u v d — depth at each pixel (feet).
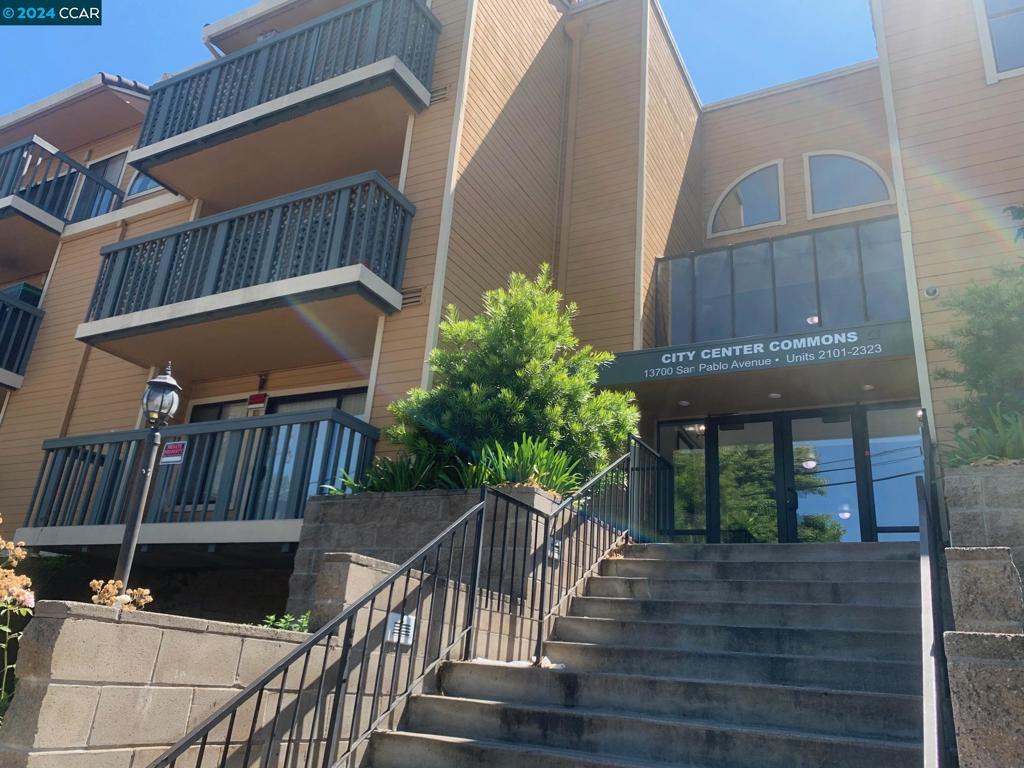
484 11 32.86
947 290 24.34
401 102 29.58
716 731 11.76
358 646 12.77
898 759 10.58
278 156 33.55
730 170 43.62
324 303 26.35
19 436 37.09
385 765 12.46
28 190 42.04
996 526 15.24
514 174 33.65
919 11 28.40
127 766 9.30
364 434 25.02
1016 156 25.04
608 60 40.73
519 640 16.65
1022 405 19.11
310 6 36.65
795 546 20.02
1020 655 7.26
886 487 28.81
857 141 40.24
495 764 11.94
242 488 24.45
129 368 35.45
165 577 30.81
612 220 36.29
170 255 30.25
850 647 14.53
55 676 8.72
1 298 38.22
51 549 27.99
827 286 30.48
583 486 19.56
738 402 30.89
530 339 23.41
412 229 28.30
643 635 16.51
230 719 10.05
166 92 36.29
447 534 14.55
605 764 11.35
